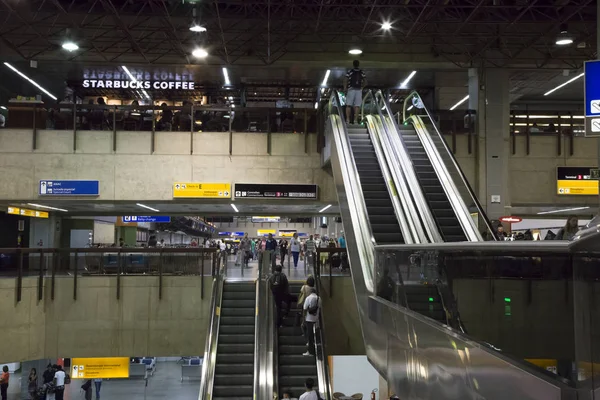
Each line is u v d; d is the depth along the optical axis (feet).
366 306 31.24
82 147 57.36
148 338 46.91
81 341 46.57
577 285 10.41
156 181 57.72
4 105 70.90
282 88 79.77
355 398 53.47
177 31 57.47
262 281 45.03
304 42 61.57
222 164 58.34
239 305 45.01
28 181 56.80
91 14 56.24
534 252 12.16
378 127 49.65
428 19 53.21
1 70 67.46
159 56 60.29
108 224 100.01
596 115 30.22
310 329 39.04
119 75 70.08
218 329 41.01
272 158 58.65
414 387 21.56
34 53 59.62
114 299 47.01
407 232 35.01
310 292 40.78
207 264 47.47
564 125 61.82
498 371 13.75
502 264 13.80
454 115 60.70
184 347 46.91
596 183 60.54
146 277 47.32
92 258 47.14
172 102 85.71
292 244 64.64
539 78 70.38
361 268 32.89
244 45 60.64
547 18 57.88
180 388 82.17
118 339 46.80
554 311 11.25
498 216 58.90
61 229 82.64
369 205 39.42
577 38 56.18
